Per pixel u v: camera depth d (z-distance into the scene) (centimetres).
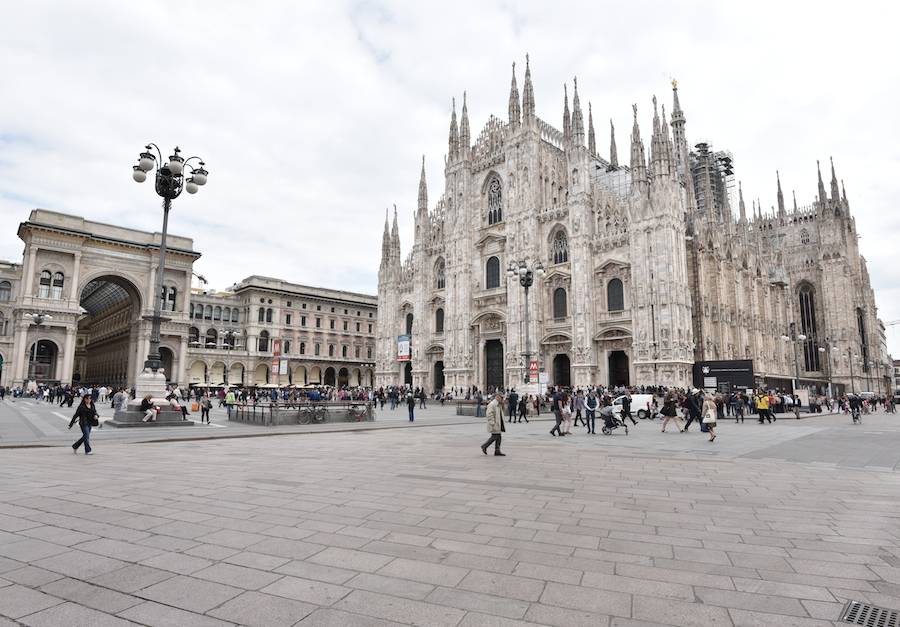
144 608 564
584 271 6062
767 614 565
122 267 9131
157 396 3056
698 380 5216
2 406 5097
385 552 761
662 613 565
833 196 10288
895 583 659
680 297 5488
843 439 2573
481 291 7300
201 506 1040
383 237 9062
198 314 10500
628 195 6662
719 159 11119
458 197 7744
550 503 1087
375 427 3173
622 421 2917
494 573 680
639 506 1068
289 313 11181
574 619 547
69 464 1597
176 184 3056
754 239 8775
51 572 671
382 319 8838
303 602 583
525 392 4403
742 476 1441
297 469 1520
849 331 9794
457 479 1361
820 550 790
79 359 13712
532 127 6906
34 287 8312
